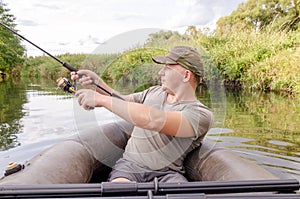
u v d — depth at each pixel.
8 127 4.35
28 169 1.58
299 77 7.66
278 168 2.51
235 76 9.52
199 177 1.88
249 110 5.30
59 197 1.17
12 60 23.69
